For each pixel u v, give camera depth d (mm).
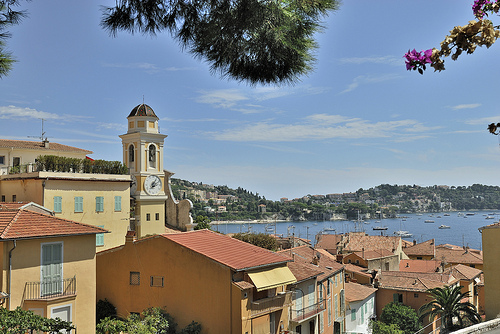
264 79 8641
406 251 104875
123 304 32969
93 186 43062
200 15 8438
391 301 62688
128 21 8352
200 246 32000
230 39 8250
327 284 45062
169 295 31281
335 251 112438
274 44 8094
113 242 44500
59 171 41688
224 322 28875
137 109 53062
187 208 57500
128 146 52625
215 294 29406
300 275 38250
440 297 44250
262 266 30625
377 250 87062
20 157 52469
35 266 23000
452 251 100625
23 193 40469
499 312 32812
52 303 22969
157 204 52656
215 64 8672
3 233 21906
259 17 7949
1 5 8594
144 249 32656
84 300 24875
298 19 8102
